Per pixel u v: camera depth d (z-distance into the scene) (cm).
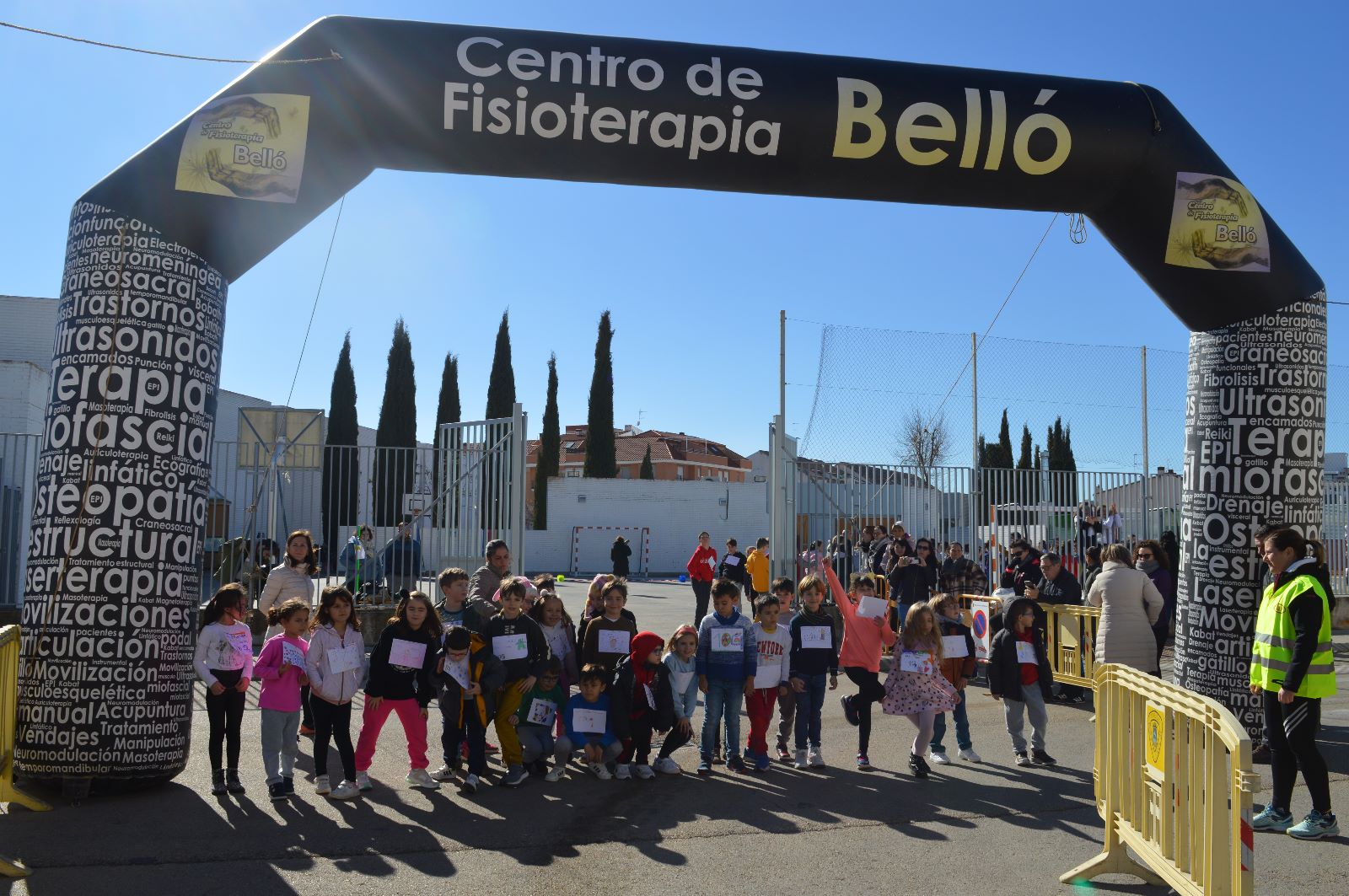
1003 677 824
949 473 1598
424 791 727
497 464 1472
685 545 4081
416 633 738
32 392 1989
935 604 841
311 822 645
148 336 704
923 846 607
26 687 678
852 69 807
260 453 1473
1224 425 870
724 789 745
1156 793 498
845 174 812
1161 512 1730
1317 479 861
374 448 1511
